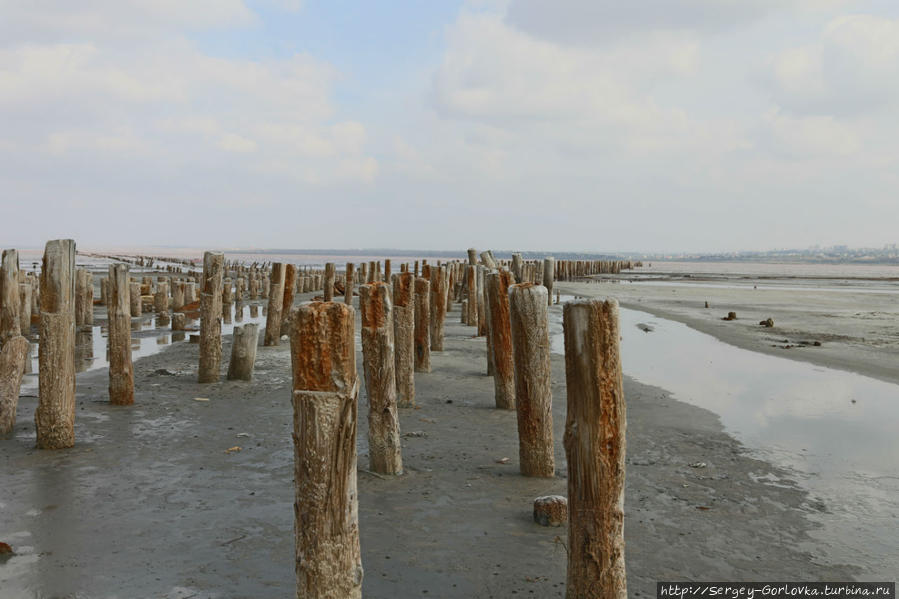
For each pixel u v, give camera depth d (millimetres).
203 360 10555
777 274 75812
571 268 60250
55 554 4320
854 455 7070
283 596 3836
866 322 21609
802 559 4535
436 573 4199
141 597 3789
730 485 6074
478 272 17266
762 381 11422
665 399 9859
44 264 6688
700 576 4254
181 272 52344
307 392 3033
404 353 9086
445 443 7363
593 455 3477
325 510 3021
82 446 6883
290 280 16609
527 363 6160
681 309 26703
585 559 3508
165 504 5312
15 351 7609
